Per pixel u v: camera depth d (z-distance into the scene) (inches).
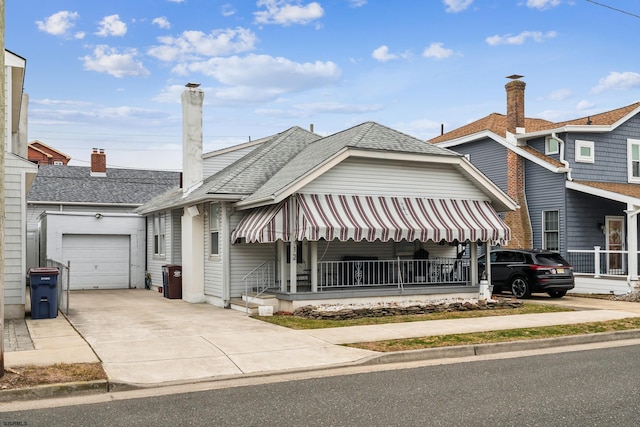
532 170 1063.0
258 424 284.8
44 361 405.7
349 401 326.0
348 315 634.2
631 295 841.5
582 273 980.6
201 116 895.7
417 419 289.3
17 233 608.7
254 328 563.8
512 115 1084.5
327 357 439.2
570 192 1001.5
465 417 291.3
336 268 781.3
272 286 767.1
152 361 419.8
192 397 339.9
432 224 716.7
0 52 360.2
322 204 682.2
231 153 971.9
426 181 763.4
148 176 1592.0
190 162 883.4
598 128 1017.5
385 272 818.2
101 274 1075.9
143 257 1107.3
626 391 342.3
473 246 781.9
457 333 533.0
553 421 283.3
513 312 682.2
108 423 288.7
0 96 360.2
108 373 379.6
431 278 796.0
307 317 639.8
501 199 789.2
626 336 558.3
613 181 1051.3
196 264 823.7
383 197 731.4
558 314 663.1
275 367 411.2
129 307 753.0
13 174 605.9
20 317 612.1
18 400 335.6
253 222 700.0
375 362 438.3
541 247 1038.4
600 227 1023.6
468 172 767.7
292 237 673.6
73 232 1051.3
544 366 421.4
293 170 733.3
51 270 619.2
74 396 346.3
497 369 411.8
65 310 705.6
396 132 799.7
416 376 390.6
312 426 280.7
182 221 879.1
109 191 1441.9
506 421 284.0
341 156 689.0
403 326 574.2
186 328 564.4
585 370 405.1
